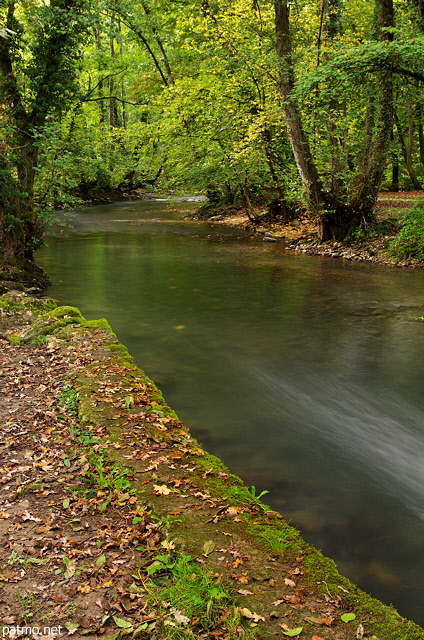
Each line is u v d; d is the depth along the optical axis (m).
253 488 4.26
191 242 23.08
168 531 3.50
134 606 2.85
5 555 3.27
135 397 5.89
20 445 4.84
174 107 23.30
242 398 7.04
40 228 14.72
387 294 13.29
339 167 19.36
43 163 14.14
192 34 26.77
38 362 7.27
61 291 13.85
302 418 6.47
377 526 4.24
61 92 13.99
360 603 2.97
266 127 20.62
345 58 14.17
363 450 5.66
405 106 25.95
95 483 4.21
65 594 2.94
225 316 11.45
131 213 35.50
